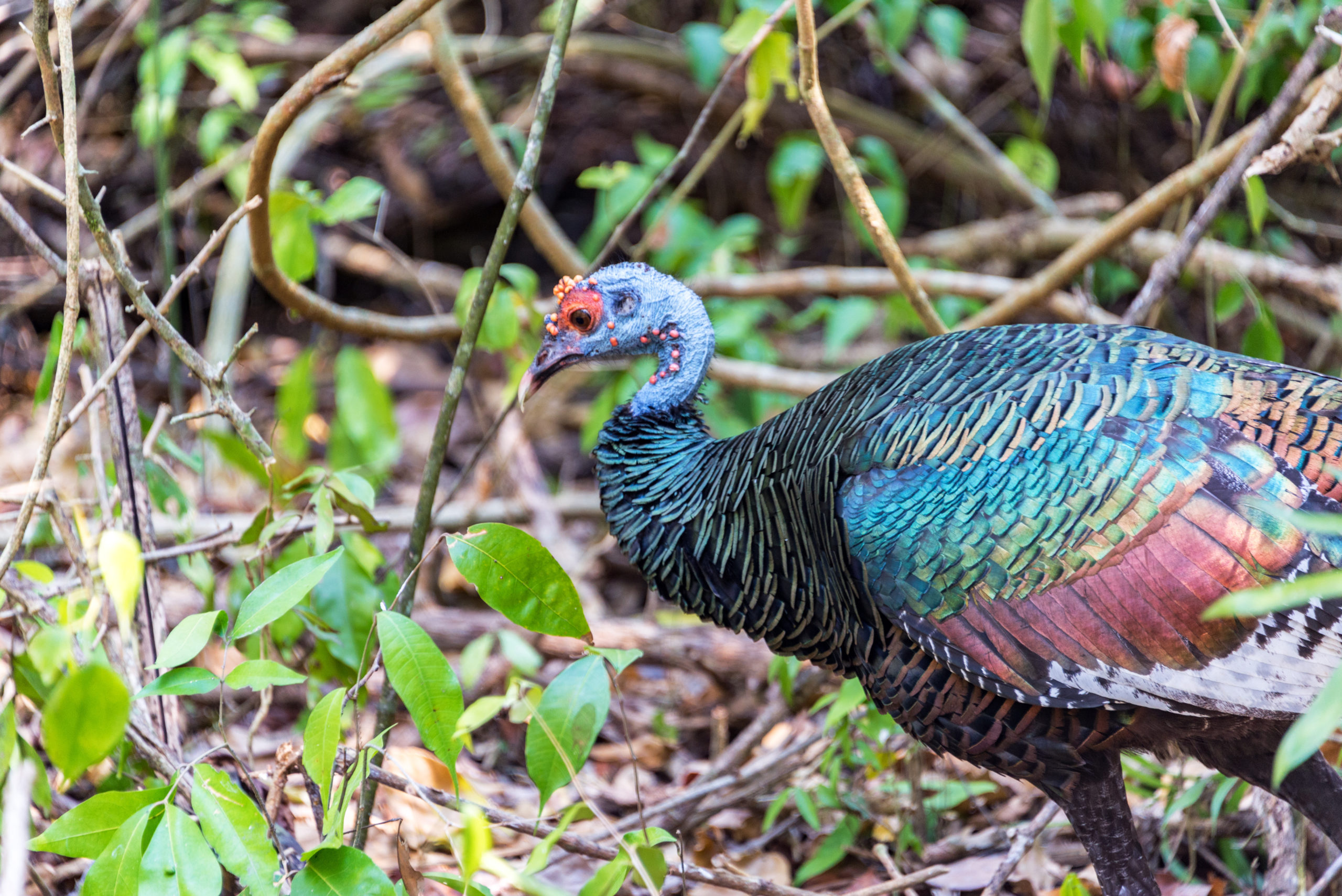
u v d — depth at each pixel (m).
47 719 4.27
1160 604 5.56
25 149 14.95
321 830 6.03
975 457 5.88
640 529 7.04
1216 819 7.53
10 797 3.85
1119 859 6.25
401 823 5.91
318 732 5.30
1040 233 12.91
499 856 7.93
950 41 11.24
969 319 10.53
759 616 6.76
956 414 6.00
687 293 7.27
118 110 15.12
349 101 14.02
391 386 15.08
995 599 5.80
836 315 11.76
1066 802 6.30
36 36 6.07
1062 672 5.75
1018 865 7.56
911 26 10.73
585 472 14.21
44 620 6.57
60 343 7.27
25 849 3.88
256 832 5.25
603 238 12.96
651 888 4.95
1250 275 10.89
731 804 8.06
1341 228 11.03
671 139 15.76
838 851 7.75
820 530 6.30
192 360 6.61
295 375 10.35
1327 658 5.42
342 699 5.36
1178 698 5.66
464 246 16.11
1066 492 5.70
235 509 12.14
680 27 15.47
